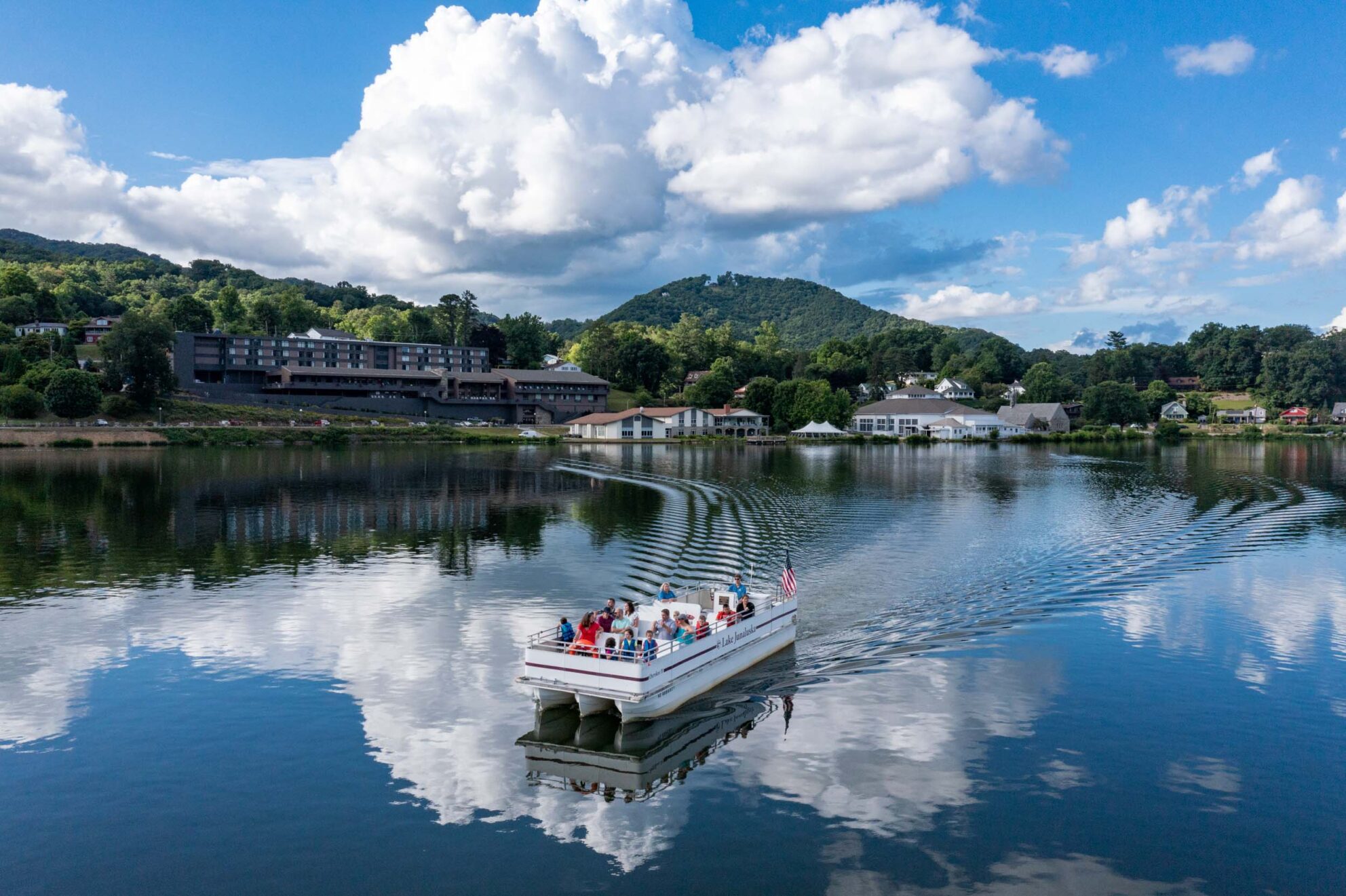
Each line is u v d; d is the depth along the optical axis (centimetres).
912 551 5419
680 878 1917
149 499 7919
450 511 7275
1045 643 3531
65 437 13550
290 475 9988
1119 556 5291
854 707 2861
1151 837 2088
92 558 5244
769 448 16288
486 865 1967
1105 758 2502
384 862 1975
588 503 7800
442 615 3969
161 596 4297
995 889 1880
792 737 2633
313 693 2983
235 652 3409
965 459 13725
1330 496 8450
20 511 7125
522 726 2719
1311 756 2519
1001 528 6297
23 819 2158
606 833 2098
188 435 14438
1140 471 11212
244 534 6109
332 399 18888
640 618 3172
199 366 18438
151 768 2427
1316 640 3597
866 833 2100
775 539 5853
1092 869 1956
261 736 2634
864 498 8212
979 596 4262
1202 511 7325
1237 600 4225
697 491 8819
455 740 2616
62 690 3009
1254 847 2045
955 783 2348
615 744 2586
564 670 2731
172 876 1925
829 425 19550
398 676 3153
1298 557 5284
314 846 2039
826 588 4422
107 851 2020
